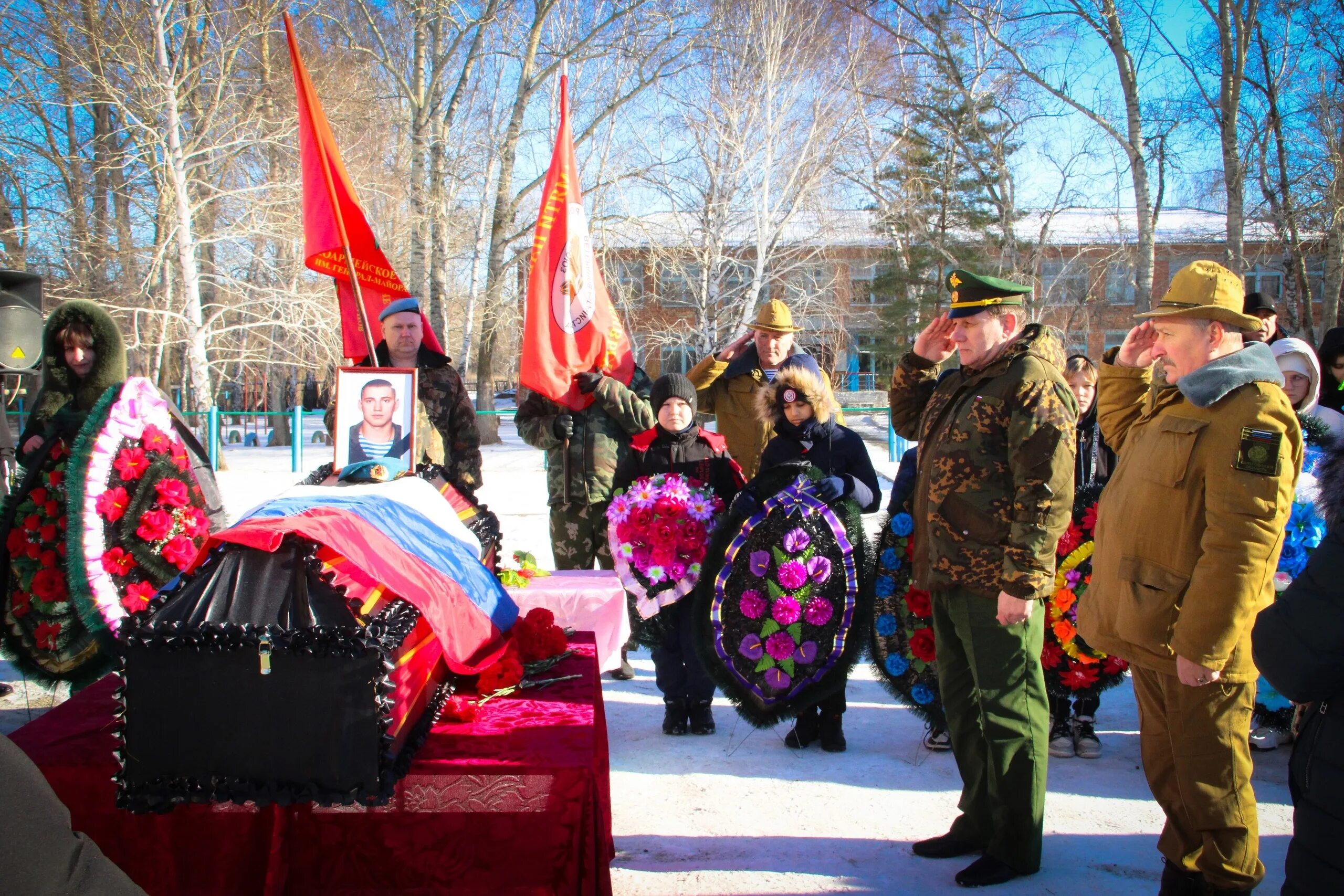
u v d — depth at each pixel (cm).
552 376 505
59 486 406
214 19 1675
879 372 2430
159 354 1598
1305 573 176
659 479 419
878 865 297
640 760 388
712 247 2055
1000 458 281
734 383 514
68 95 1619
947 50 2127
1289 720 387
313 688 211
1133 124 1862
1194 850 253
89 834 228
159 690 213
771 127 1983
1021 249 2286
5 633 410
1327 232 1883
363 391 308
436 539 274
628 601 418
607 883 238
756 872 291
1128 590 253
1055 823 329
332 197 362
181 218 1555
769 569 385
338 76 1870
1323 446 377
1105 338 2767
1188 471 241
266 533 221
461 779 226
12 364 566
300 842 227
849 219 2223
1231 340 250
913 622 382
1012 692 282
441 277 1872
